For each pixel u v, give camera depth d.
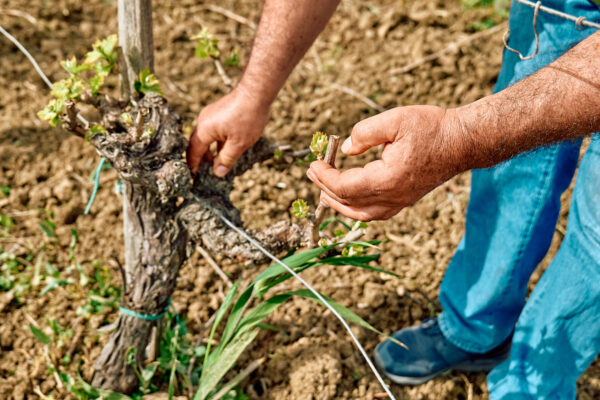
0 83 2.69
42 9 3.01
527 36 1.49
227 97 1.46
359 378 1.94
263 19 1.35
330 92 2.82
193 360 1.86
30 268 2.15
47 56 2.82
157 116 1.42
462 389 1.99
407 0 3.21
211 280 2.16
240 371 1.94
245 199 2.42
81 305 2.06
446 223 2.41
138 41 1.41
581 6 1.33
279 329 2.02
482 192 1.63
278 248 1.51
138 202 1.52
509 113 1.10
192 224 1.50
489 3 3.18
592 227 1.36
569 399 1.67
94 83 1.41
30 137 2.52
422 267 2.26
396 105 2.81
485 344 1.88
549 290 1.56
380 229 2.39
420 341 1.97
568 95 1.06
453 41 3.01
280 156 1.61
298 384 1.88
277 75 1.39
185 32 3.00
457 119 1.13
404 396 1.95
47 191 2.35
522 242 1.60
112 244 2.26
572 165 1.53
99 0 3.12
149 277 1.61
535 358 1.65
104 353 1.77
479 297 1.76
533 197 1.52
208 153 1.55
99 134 1.39
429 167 1.16
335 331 2.06
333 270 2.23
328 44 3.05
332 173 1.24
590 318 1.48
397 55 2.97
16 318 2.02
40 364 1.91
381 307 2.15
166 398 1.79
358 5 3.19
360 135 1.19
